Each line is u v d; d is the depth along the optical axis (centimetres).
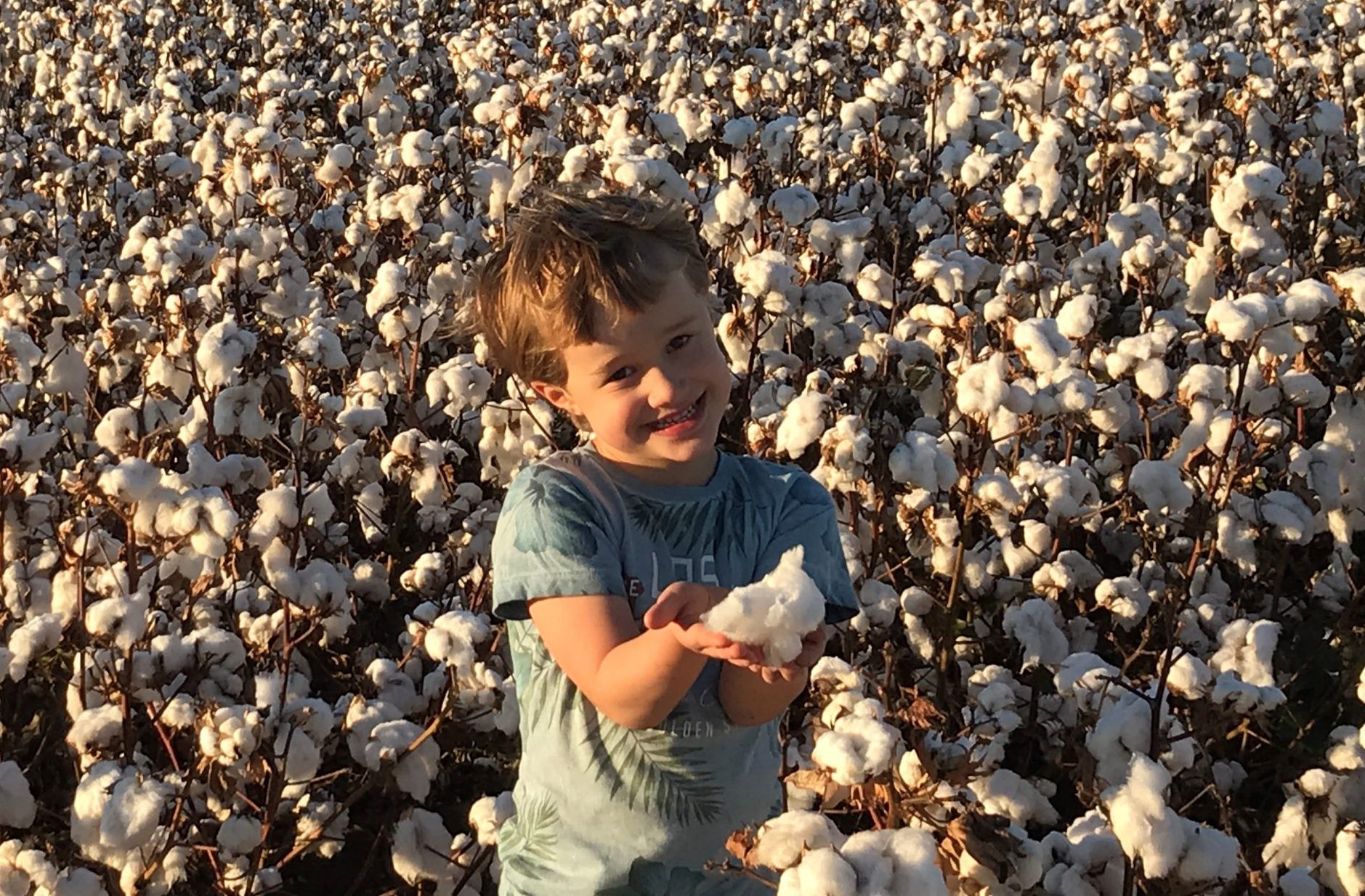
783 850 130
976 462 302
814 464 311
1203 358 397
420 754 247
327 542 344
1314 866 225
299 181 564
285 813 258
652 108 640
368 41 973
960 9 754
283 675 273
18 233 586
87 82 864
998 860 171
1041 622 293
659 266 142
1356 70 677
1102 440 357
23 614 297
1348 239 530
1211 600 321
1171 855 179
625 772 161
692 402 148
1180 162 518
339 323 443
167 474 297
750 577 161
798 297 355
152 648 256
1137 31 661
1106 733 225
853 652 287
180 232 410
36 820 269
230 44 1115
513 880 171
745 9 932
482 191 487
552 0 1072
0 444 295
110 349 377
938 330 359
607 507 156
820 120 677
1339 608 336
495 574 156
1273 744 284
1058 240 557
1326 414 398
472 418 403
